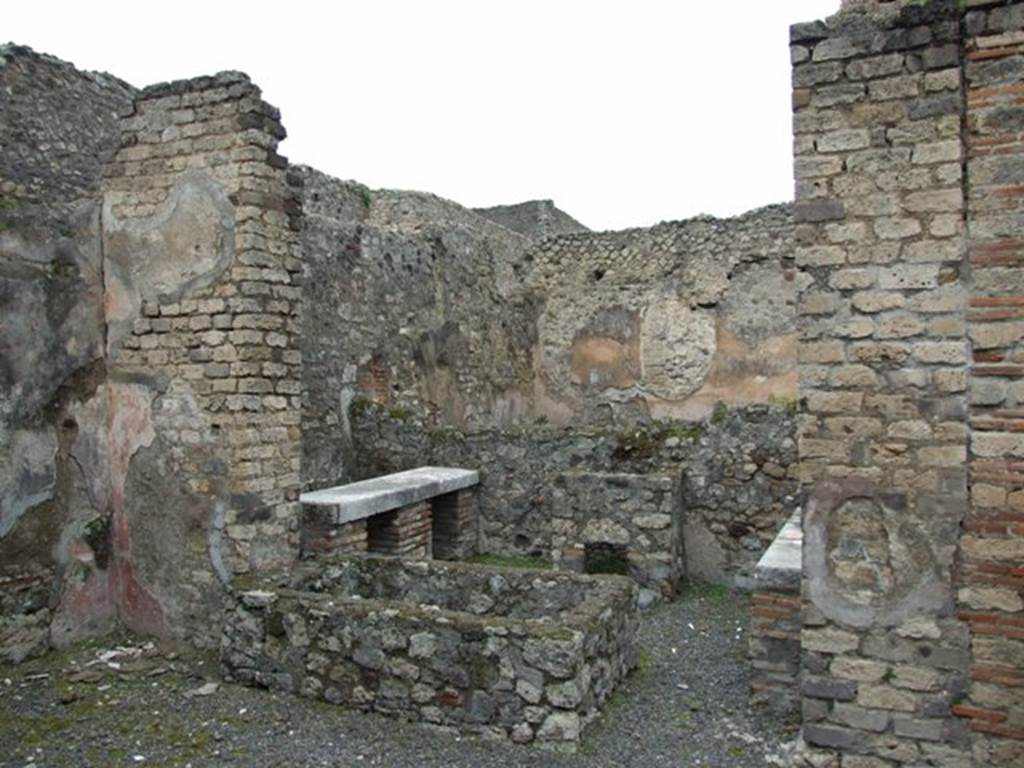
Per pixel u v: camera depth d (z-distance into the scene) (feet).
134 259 17.43
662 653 17.20
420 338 33.30
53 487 16.85
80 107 17.84
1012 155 10.22
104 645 17.07
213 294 16.62
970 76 10.39
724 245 40.01
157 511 17.21
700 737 13.05
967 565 10.53
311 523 20.24
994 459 10.38
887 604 10.99
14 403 16.20
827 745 11.36
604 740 12.87
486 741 12.85
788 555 15.08
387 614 13.82
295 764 12.11
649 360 41.78
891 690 11.01
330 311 28.14
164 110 17.08
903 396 10.81
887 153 10.81
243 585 15.70
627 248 42.65
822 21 11.09
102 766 12.10
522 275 44.91
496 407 39.75
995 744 10.46
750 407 23.09
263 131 16.57
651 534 21.68
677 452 24.26
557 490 22.77
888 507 10.94
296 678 14.56
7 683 15.21
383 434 28.50
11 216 16.26
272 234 16.89
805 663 11.46
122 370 17.58
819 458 11.28
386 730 13.24
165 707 14.14
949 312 10.55
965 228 10.48
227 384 16.46
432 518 26.35
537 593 16.57
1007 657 10.36
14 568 16.15
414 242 33.53
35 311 16.60
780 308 38.70
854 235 11.00
